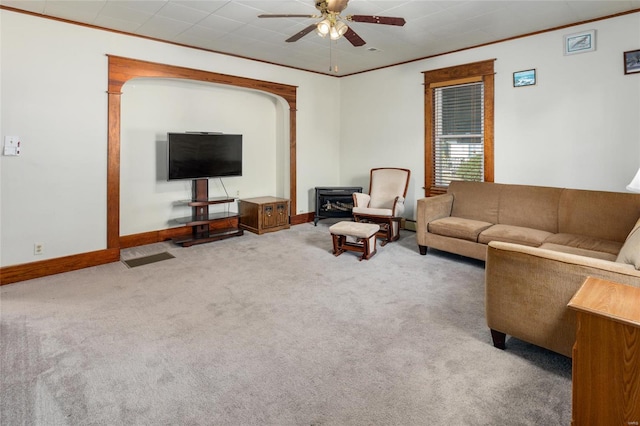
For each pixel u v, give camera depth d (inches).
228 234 200.8
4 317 104.0
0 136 130.0
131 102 180.1
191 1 127.6
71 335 93.7
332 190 230.8
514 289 80.5
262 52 192.9
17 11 131.2
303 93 236.8
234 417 64.5
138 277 138.9
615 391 52.9
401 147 223.1
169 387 72.9
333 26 104.4
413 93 213.5
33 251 139.1
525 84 167.9
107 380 75.0
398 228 197.5
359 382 74.4
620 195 128.8
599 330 53.2
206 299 117.5
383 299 116.9
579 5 133.6
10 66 130.9
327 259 161.9
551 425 61.8
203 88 205.6
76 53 145.3
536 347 87.3
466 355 84.0
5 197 132.4
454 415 64.7
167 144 182.4
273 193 247.4
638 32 137.6
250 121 229.9
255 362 81.8
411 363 81.0
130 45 159.8
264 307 111.3
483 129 184.5
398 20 105.2
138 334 94.4
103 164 154.5
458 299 116.5
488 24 152.6
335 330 96.6
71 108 145.2
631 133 141.9
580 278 70.9
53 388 72.3
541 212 146.7
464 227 150.2
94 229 153.7
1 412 65.3
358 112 246.5
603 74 146.6
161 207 194.7
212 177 197.3
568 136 157.6
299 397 69.9
